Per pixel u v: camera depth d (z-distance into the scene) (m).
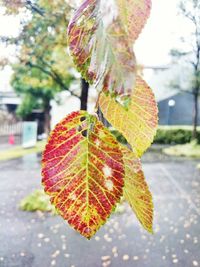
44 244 6.03
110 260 5.50
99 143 0.44
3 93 25.45
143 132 0.49
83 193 0.43
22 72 7.75
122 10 0.40
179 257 5.54
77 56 0.36
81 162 0.44
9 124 26.23
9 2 3.67
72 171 0.44
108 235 6.39
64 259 5.52
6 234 6.41
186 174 12.59
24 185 10.41
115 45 0.33
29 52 5.97
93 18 0.37
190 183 11.09
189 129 20.55
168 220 7.29
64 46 6.37
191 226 6.89
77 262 5.43
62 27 5.38
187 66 11.70
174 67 15.50
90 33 0.36
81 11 0.38
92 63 0.35
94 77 0.34
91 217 0.43
